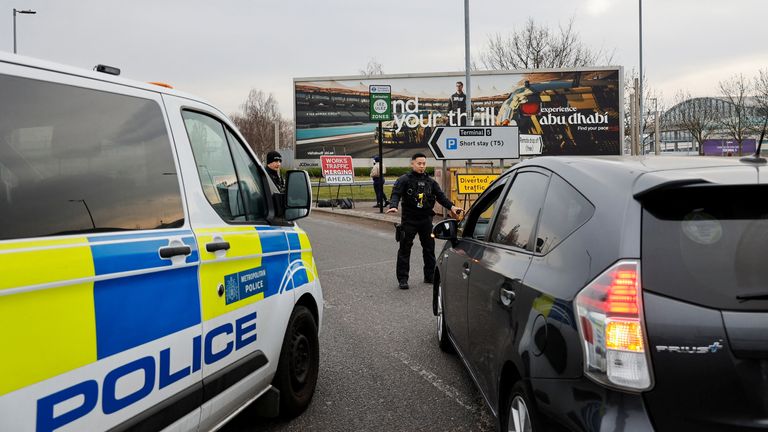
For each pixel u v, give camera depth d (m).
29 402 1.86
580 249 2.40
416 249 12.06
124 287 2.28
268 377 3.49
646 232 2.16
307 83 36.62
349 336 5.83
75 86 2.32
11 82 2.07
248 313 3.22
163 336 2.48
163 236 2.55
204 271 2.80
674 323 2.01
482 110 35.66
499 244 3.56
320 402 4.16
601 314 2.11
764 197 2.19
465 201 15.63
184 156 2.86
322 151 36.75
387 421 3.85
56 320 1.97
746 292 2.03
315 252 11.73
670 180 2.19
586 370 2.13
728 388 1.97
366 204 23.73
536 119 35.41
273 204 3.87
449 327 4.82
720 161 2.60
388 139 36.50
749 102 33.25
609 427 2.01
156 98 2.77
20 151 2.04
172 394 2.54
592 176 2.65
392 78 36.28
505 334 2.95
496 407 3.11
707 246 2.12
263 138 61.59
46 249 1.98
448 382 4.55
